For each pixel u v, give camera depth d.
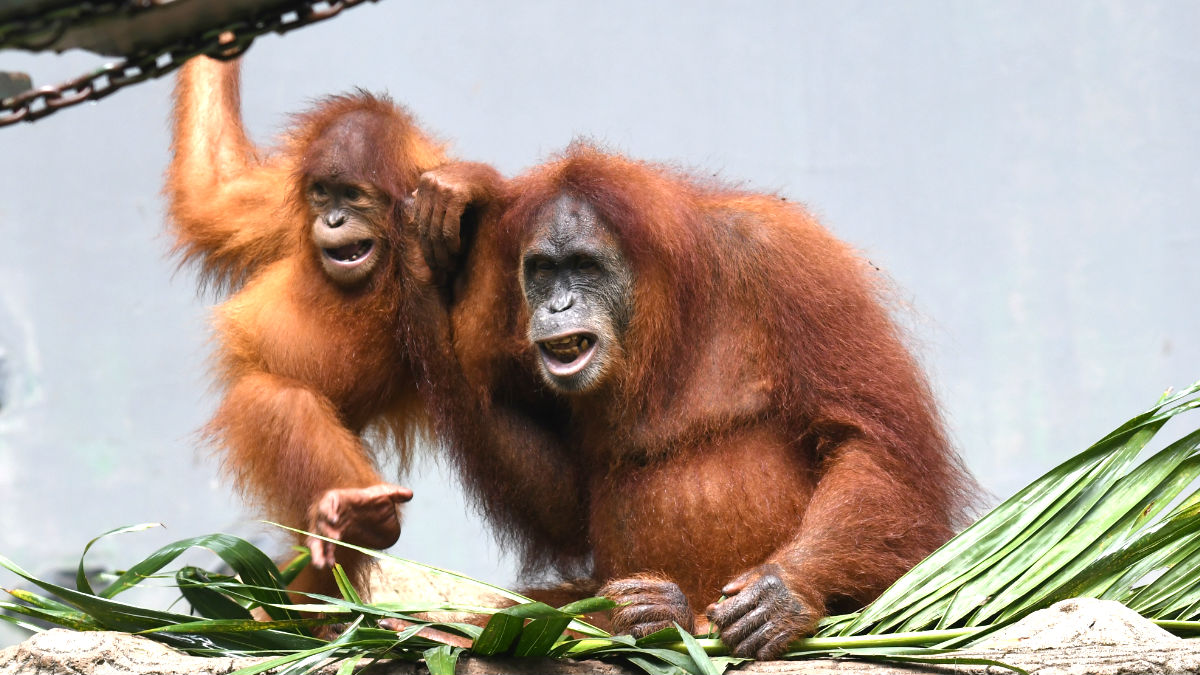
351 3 4.65
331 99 9.64
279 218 9.38
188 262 9.95
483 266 8.30
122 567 28.17
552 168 8.33
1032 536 7.00
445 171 8.28
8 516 28.20
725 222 8.20
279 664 5.90
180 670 6.09
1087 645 6.11
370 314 8.62
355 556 8.16
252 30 4.65
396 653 6.30
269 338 8.67
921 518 7.52
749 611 6.59
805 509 7.62
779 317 7.95
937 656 6.22
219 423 8.69
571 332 7.67
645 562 7.90
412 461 9.75
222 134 10.22
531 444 8.53
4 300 29.41
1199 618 6.77
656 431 7.99
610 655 6.35
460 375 8.34
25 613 6.77
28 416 28.97
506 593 6.71
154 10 4.47
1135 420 7.21
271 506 8.48
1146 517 7.02
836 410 7.77
